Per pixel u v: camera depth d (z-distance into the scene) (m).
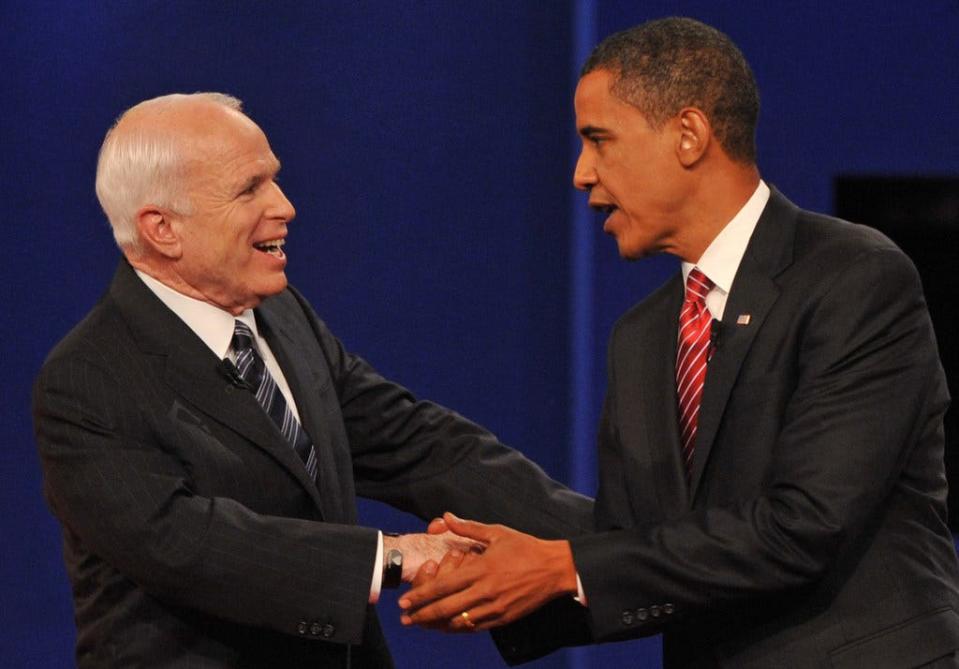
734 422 5.67
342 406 7.44
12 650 11.04
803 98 10.98
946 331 11.08
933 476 5.75
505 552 5.83
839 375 5.48
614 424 6.29
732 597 5.51
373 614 7.00
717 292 5.93
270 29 10.84
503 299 11.09
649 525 5.70
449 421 7.57
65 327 10.90
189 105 6.52
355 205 10.98
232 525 6.07
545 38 10.94
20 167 10.80
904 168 11.00
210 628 6.26
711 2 10.88
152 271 6.54
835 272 5.60
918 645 5.45
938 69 10.96
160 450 6.24
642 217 5.88
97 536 6.10
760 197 5.93
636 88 5.76
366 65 10.91
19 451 10.94
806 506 5.36
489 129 10.98
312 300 11.02
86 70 10.78
